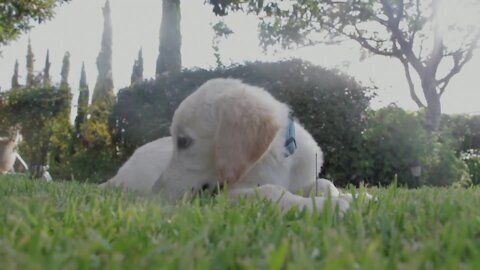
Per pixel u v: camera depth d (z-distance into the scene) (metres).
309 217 0.54
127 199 0.77
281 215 0.57
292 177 0.94
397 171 2.20
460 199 0.73
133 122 2.59
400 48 3.96
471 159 3.24
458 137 3.68
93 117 2.95
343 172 2.20
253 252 0.41
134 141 2.59
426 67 3.76
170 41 4.05
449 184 2.27
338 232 0.48
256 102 0.84
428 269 0.35
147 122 2.51
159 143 1.15
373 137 2.20
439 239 0.46
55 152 3.12
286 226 0.52
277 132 0.84
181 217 0.54
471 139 3.81
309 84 2.25
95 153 2.74
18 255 0.36
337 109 2.21
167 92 2.48
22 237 0.43
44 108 3.02
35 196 0.74
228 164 0.80
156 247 0.41
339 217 0.58
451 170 2.28
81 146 2.86
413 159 2.20
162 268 0.33
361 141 2.20
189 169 0.88
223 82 0.92
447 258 0.37
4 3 2.27
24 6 2.30
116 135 2.68
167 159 1.05
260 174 0.86
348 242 0.40
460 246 0.40
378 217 0.56
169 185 0.88
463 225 0.47
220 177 0.81
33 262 0.34
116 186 1.03
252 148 0.81
